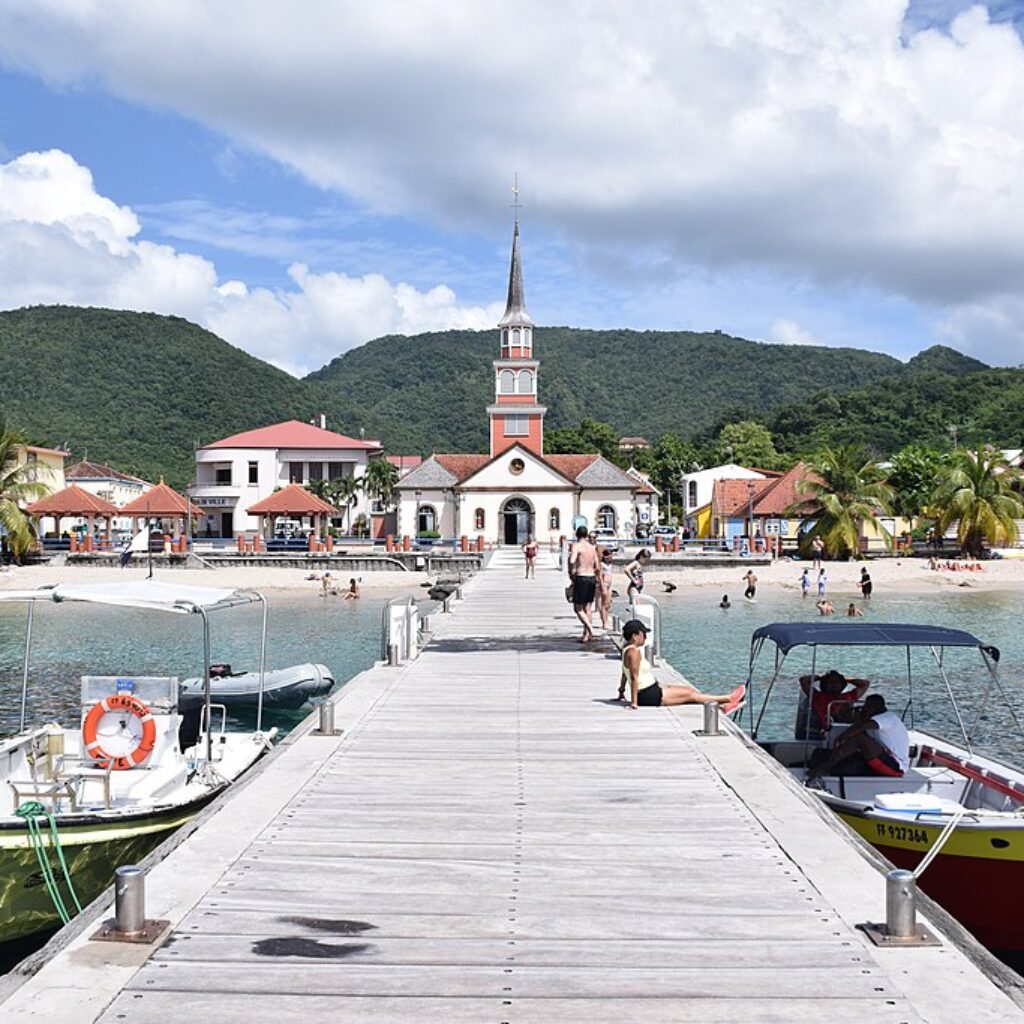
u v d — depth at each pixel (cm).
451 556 7000
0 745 1489
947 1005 577
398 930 686
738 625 4500
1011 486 8200
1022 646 3709
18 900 1244
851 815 1216
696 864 823
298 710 2512
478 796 1026
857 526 7269
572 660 2005
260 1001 583
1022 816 1155
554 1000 586
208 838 876
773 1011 573
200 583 6406
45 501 7369
